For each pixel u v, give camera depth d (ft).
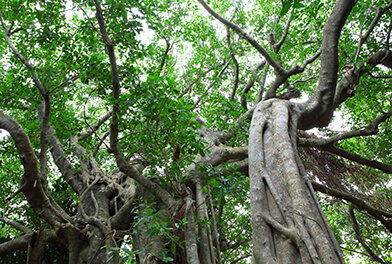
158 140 17.99
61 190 31.27
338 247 11.85
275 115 19.01
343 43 33.68
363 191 27.63
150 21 21.93
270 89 27.76
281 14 10.84
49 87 21.95
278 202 13.55
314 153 28.60
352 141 36.88
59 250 22.97
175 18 30.63
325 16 31.96
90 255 18.86
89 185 26.20
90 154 28.04
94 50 23.61
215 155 21.95
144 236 18.65
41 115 29.63
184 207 17.56
